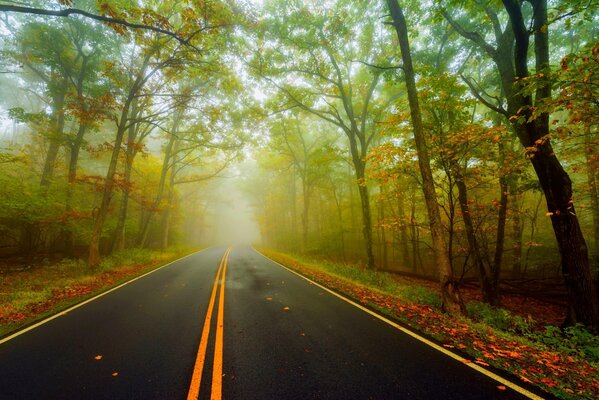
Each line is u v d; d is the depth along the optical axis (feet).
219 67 48.26
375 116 57.47
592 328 20.75
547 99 16.25
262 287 33.83
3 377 12.63
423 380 12.20
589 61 14.16
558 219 22.86
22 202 46.34
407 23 42.09
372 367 13.43
